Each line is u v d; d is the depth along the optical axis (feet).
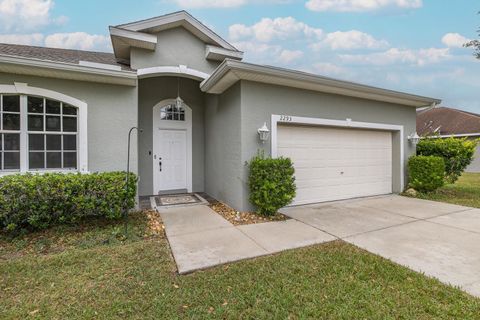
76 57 23.38
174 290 8.70
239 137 18.89
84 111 18.04
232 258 11.15
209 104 26.35
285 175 17.92
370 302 7.98
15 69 16.01
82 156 17.89
